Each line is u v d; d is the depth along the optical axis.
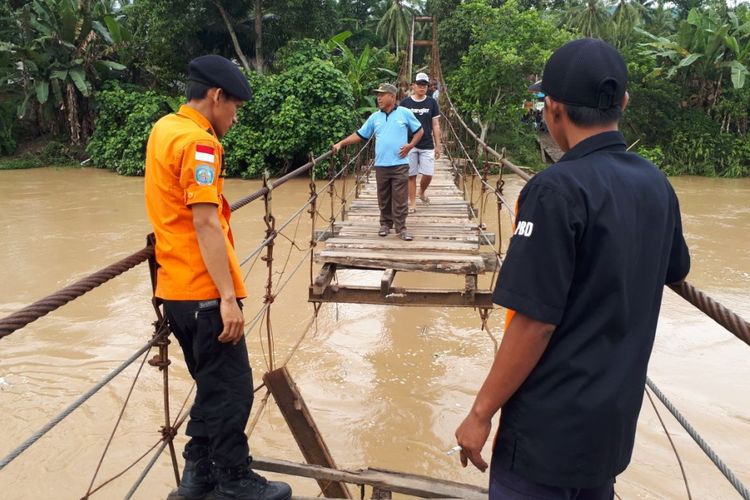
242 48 24.25
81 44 20.86
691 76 25.47
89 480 4.25
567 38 22.62
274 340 6.61
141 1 21.81
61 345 6.28
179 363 5.95
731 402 5.31
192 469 2.25
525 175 3.60
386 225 5.55
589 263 1.28
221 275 1.96
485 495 2.51
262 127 18.69
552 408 1.33
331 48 21.19
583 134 1.39
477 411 1.39
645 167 1.40
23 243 10.30
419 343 6.64
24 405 5.13
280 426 4.99
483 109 22.64
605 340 1.31
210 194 1.92
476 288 4.59
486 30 22.27
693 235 11.87
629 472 4.36
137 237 10.79
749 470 4.36
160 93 21.44
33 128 22.80
